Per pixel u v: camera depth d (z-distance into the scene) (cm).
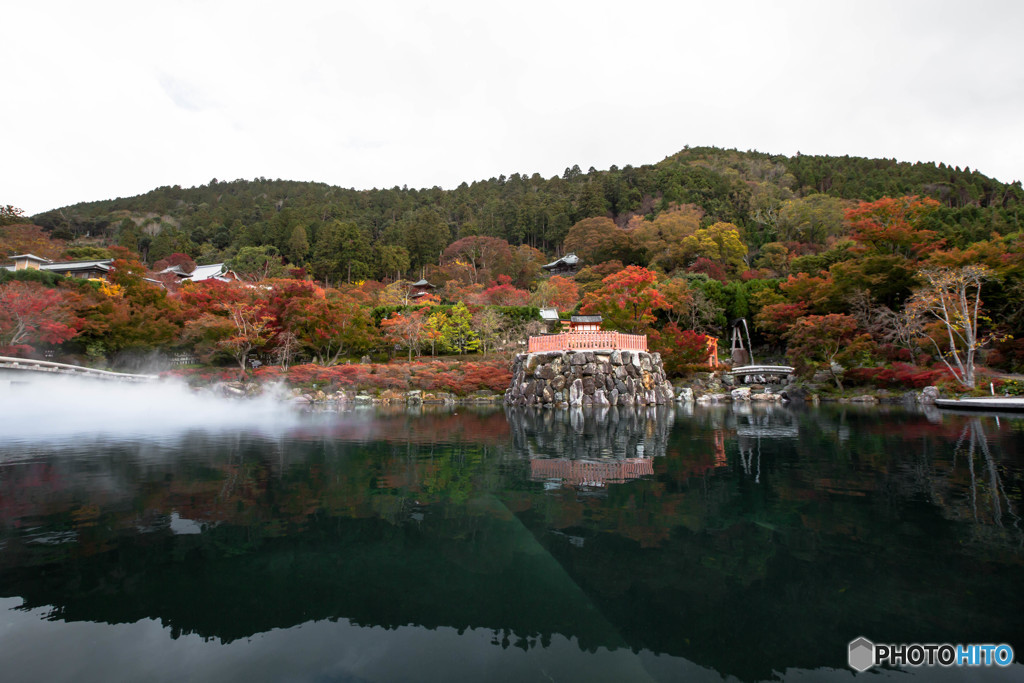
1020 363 2889
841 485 770
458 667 308
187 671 300
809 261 5231
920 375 2809
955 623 350
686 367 3734
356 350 4456
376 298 6931
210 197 17100
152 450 1162
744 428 1579
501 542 529
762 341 4981
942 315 3056
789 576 434
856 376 3134
